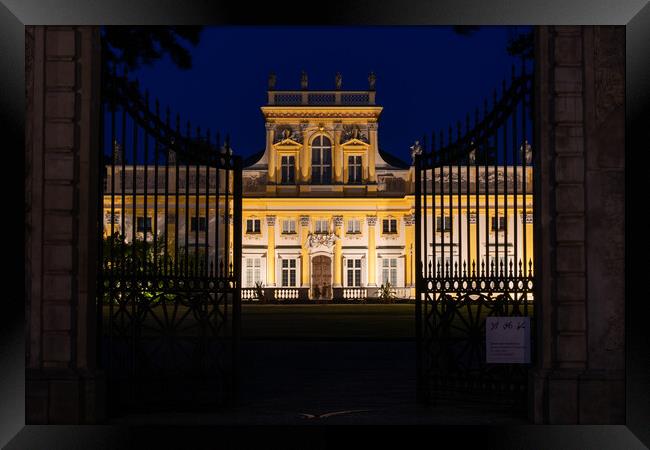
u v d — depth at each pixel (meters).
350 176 55.56
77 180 9.19
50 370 9.03
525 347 10.24
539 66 9.43
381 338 20.78
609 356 9.11
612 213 9.17
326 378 13.91
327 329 25.75
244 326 27.17
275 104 55.62
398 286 55.03
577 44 9.27
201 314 10.66
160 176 44.91
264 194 55.44
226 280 10.74
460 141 10.91
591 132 9.19
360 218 55.47
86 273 9.15
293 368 15.29
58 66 9.17
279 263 55.22
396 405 10.97
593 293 9.12
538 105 9.48
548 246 9.26
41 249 9.09
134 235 10.27
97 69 9.45
